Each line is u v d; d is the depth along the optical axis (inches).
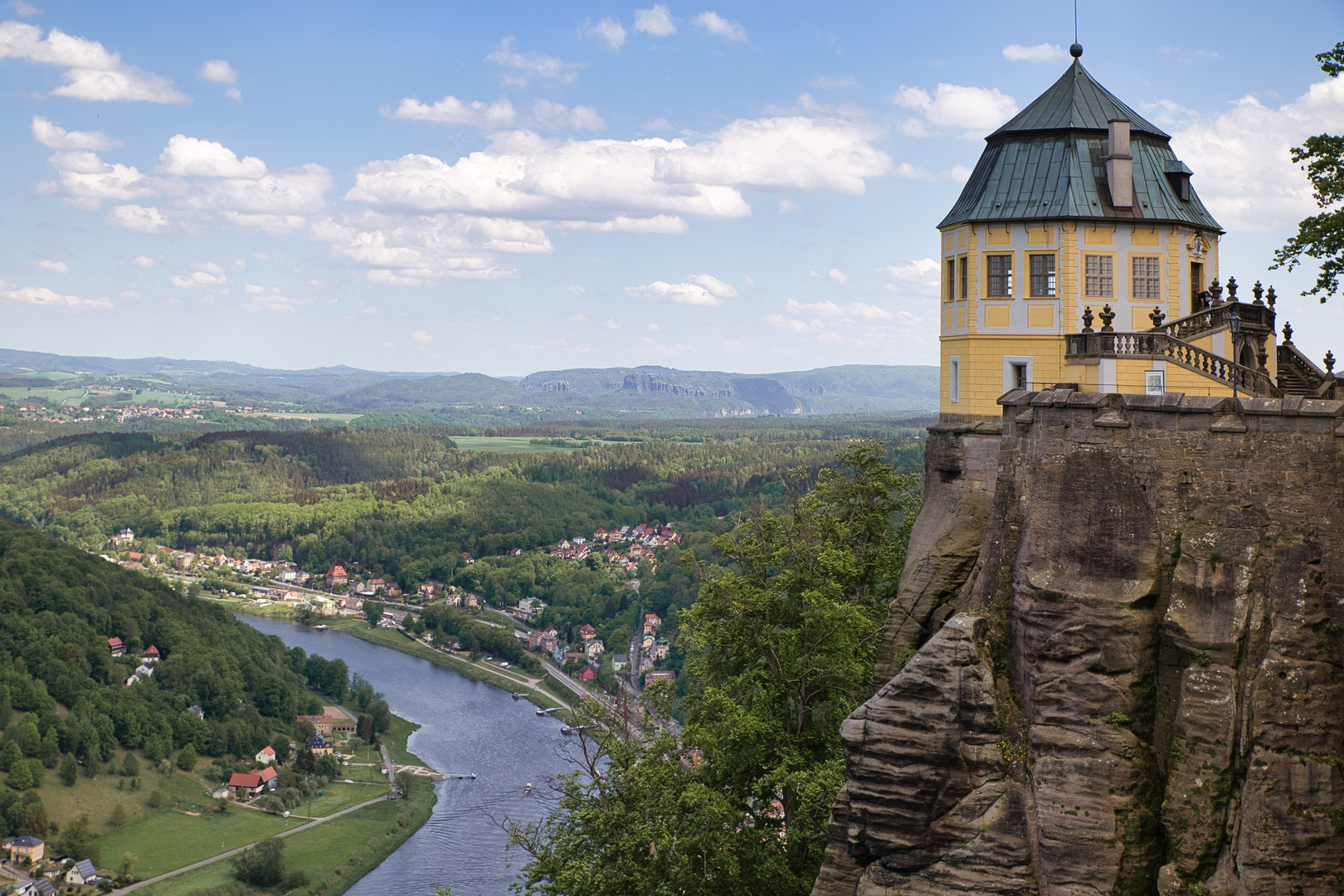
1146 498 1146.0
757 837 1640.0
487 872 5620.1
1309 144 1467.8
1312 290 1493.6
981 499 1557.6
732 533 1964.8
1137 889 1055.6
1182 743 1059.3
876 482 2063.2
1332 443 1054.4
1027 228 1646.2
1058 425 1216.2
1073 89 1706.4
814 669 1704.0
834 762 1576.0
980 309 1676.9
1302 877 977.5
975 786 1159.0
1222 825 1026.1
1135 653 1106.7
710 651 1879.9
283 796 7081.7
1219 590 1073.5
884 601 1926.7
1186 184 1695.4
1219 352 1615.4
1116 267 1635.1
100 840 6668.3
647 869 1643.7
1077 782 1091.9
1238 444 1104.2
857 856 1217.4
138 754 7800.2
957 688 1177.4
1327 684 1009.5
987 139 1760.6
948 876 1137.4
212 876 6112.2
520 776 7116.1
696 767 1775.3
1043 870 1093.8
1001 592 1249.4
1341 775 989.2
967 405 1694.1
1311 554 1042.1
